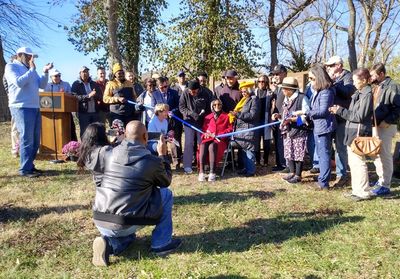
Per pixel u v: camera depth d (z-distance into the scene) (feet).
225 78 25.07
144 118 24.26
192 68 45.29
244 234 13.91
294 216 15.57
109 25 47.91
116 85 25.12
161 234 12.30
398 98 17.20
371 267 11.35
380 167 18.42
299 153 20.48
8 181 21.06
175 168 24.81
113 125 22.72
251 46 46.57
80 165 12.16
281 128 20.97
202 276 11.00
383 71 17.92
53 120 26.35
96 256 11.59
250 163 22.82
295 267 11.45
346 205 16.80
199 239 13.50
